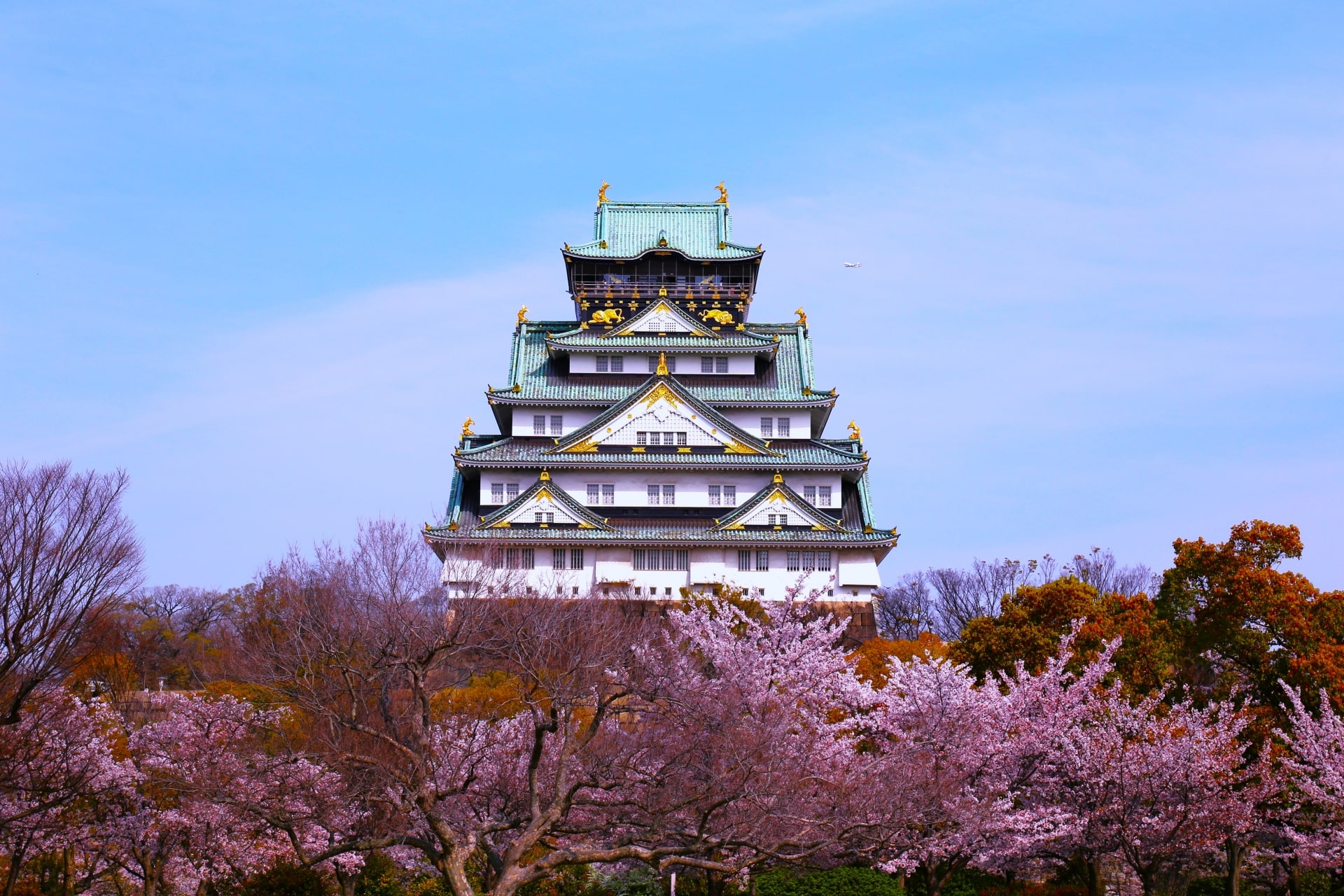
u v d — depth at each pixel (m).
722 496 107.38
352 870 48.78
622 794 43.00
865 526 104.88
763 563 103.44
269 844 48.41
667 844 42.06
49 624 44.03
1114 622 64.25
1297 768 47.25
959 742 45.16
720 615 51.72
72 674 52.44
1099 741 47.12
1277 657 59.28
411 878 56.31
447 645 43.84
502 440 110.00
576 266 123.38
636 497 107.06
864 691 50.84
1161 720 50.41
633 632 65.69
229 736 45.88
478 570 63.06
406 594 51.88
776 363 117.56
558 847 48.56
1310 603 60.62
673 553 103.25
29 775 43.41
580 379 114.25
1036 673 61.97
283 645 46.69
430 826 41.25
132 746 48.78
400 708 49.34
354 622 46.69
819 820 39.72
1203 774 45.34
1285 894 55.97
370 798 41.25
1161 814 46.28
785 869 48.81
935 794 40.47
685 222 126.94
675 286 123.50
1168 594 63.88
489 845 43.28
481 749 43.28
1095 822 46.47
